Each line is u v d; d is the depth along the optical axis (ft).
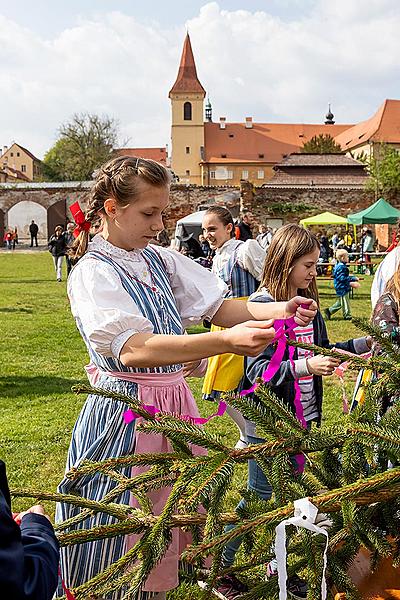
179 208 119.34
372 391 5.84
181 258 8.06
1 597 3.83
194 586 6.91
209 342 5.78
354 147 231.91
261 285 9.65
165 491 6.89
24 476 15.83
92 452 6.99
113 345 6.35
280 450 5.23
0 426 19.48
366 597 6.00
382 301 9.30
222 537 4.68
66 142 212.84
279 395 8.91
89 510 5.43
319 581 4.92
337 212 115.24
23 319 40.78
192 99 251.39
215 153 252.62
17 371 26.76
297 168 149.48
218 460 4.95
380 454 5.49
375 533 5.15
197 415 7.50
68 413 20.83
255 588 5.50
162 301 7.41
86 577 6.86
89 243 7.37
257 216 115.03
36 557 4.22
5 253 117.29
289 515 4.77
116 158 7.25
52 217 136.36
